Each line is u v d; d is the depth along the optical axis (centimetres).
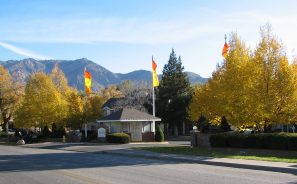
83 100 6719
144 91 9100
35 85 6088
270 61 3167
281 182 1584
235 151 3141
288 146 2775
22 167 2369
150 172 1981
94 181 1681
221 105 3331
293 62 3222
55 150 4134
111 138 5081
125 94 9812
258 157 2561
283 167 1984
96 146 4375
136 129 5716
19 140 5741
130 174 1909
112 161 2675
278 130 5088
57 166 2377
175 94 7956
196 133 3775
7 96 7281
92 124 6806
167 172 1969
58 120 6103
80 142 5462
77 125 6450
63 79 6912
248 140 3034
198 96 4119
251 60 3228
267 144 2911
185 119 7762
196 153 3016
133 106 8312
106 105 8506
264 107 3112
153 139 5516
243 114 3216
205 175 1830
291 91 3100
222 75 3422
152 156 2895
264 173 1905
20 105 6562
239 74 3212
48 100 6044
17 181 1761
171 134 8162
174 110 7812
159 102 7969
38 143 5569
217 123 3969
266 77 3158
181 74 8119
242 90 3178
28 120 6044
